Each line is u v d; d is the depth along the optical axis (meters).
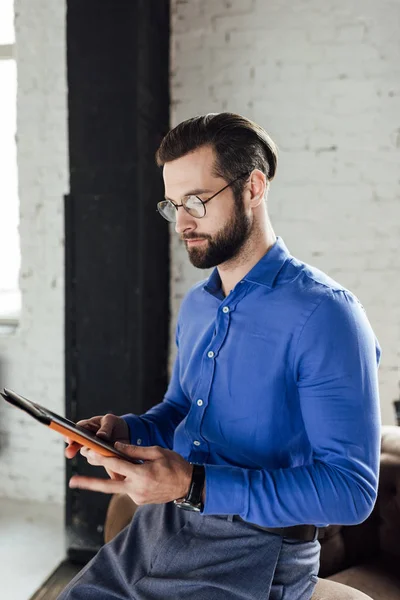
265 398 0.99
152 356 2.29
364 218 2.37
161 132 2.35
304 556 1.01
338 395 0.92
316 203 2.40
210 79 2.43
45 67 2.57
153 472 0.87
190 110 2.46
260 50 2.38
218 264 1.05
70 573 2.12
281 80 2.37
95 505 2.18
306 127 2.37
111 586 1.04
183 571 1.00
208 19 2.40
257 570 0.96
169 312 2.57
